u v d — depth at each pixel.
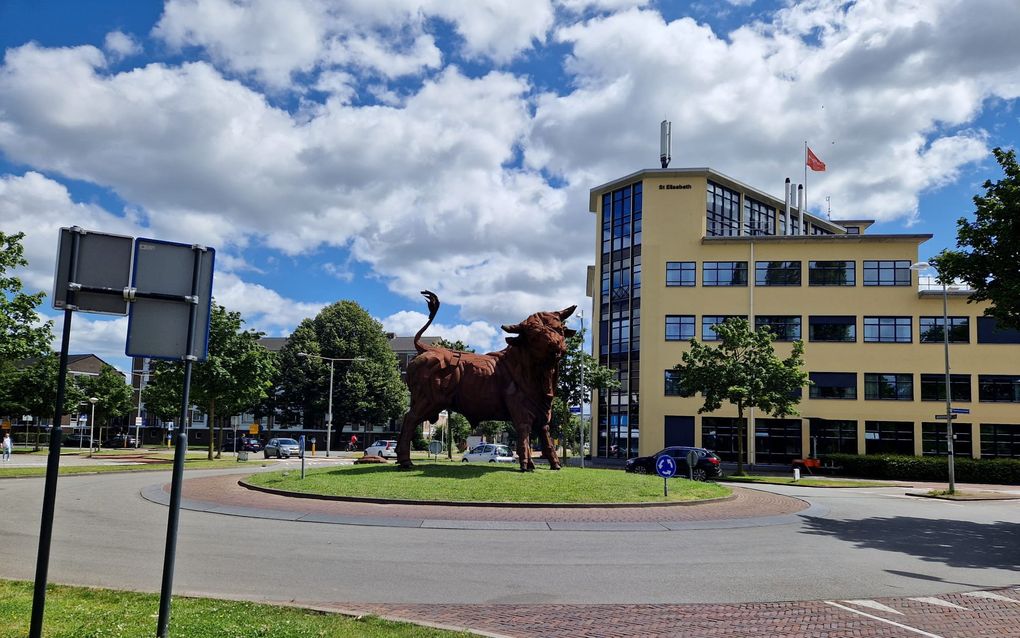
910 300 50.88
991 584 10.44
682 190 54.62
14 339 26.12
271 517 15.15
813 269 52.19
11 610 6.77
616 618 7.90
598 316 58.69
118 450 65.62
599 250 59.38
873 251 51.66
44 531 5.62
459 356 21.47
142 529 13.45
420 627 6.91
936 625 7.96
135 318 6.07
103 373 69.75
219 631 6.32
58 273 5.82
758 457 50.72
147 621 6.59
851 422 50.28
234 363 41.06
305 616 7.13
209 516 15.34
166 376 40.50
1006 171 18.55
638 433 53.50
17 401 58.31
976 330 49.78
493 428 93.00
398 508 16.25
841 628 7.71
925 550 13.48
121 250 6.04
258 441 69.69
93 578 9.16
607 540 13.24
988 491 32.59
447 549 11.96
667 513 16.73
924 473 41.81
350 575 9.80
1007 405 48.81
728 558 11.78
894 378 50.28
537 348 19.86
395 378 75.94
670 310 53.31
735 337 40.91
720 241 53.47
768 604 8.72
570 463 50.56
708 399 41.50
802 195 59.28
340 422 73.00
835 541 14.03
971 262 18.78
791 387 40.12
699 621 7.85
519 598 8.78
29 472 27.78
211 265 6.41
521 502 16.86
